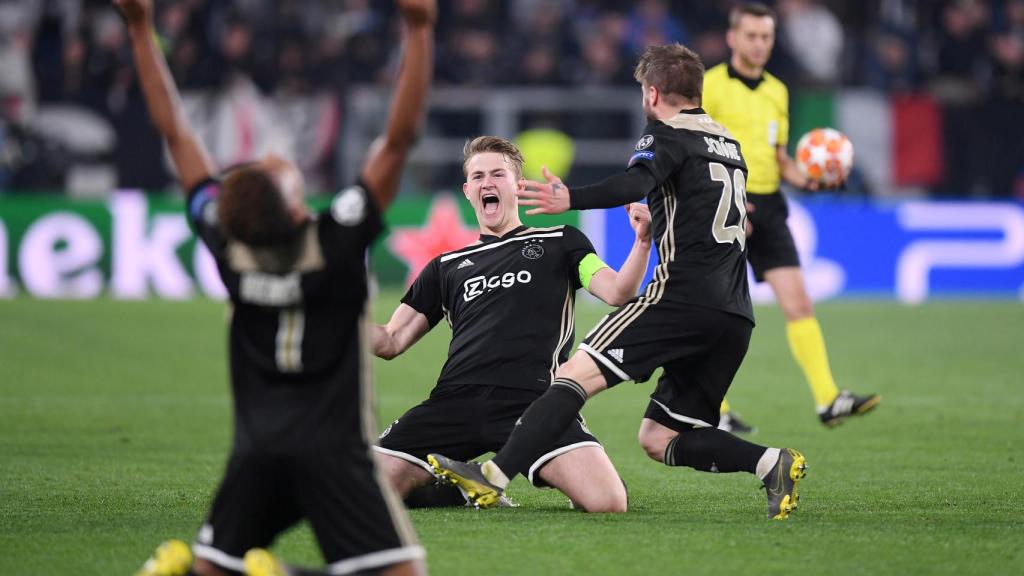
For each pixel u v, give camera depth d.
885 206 59.94
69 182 61.66
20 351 42.16
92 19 62.50
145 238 57.56
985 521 20.06
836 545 18.09
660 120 20.59
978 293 60.47
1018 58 65.69
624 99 62.66
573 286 22.14
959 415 32.84
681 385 20.80
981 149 62.84
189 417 31.97
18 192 61.25
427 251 58.66
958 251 60.28
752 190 30.02
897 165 62.34
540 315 21.75
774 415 33.06
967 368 41.16
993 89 65.62
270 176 13.34
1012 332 49.34
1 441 28.17
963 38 66.00
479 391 21.44
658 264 20.47
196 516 20.33
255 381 13.74
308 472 13.47
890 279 60.00
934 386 37.69
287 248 13.47
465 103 62.31
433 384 38.09
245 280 13.55
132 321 49.06
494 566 16.89
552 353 21.72
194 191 14.03
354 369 13.70
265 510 13.77
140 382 37.41
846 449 28.08
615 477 20.86
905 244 60.06
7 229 56.78
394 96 13.25
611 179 19.31
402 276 58.66
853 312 54.81
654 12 65.25
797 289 29.69
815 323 29.52
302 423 13.50
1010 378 39.22
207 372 39.38
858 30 68.69
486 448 21.50
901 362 42.38
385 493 13.70
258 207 13.20
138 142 61.59
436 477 20.73
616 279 21.11
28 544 18.17
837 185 30.27
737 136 30.03
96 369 39.44
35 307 52.25
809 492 22.97
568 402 19.64
